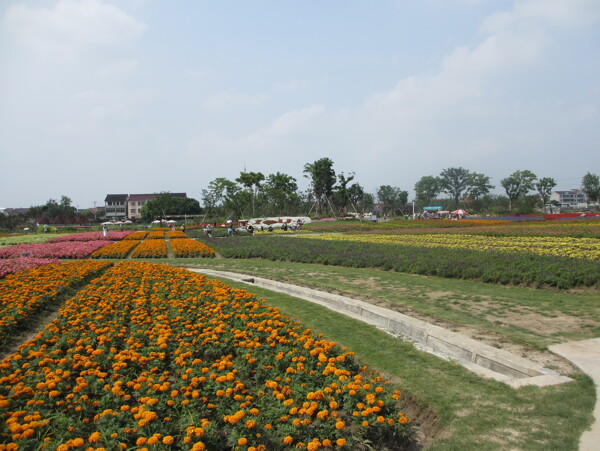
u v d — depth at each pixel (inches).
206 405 184.4
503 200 4197.8
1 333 297.3
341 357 227.6
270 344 247.0
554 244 856.3
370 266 697.0
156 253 983.6
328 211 3137.3
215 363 216.4
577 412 186.4
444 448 166.7
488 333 299.1
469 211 3769.7
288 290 520.4
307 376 209.2
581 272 471.5
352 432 174.4
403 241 1072.8
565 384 214.8
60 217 3344.0
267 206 2859.3
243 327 281.4
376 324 353.7
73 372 215.9
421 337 306.0
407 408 209.8
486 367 254.1
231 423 166.2
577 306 379.2
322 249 889.5
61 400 185.2
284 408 175.8
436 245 935.0
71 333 271.0
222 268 744.3
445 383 225.8
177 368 226.1
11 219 2864.2
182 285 440.5
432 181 5546.3
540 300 408.5
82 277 526.6
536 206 3725.4
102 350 234.1
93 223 3602.4
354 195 3095.5
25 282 466.0
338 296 445.4
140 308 341.7
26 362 231.0
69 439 155.3
